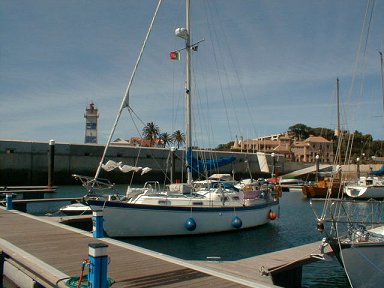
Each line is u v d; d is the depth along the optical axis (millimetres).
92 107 88125
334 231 8750
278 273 9203
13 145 48375
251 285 6930
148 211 15172
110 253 9328
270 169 65125
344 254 8133
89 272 6090
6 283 8781
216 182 18891
